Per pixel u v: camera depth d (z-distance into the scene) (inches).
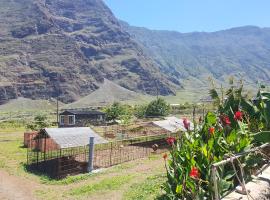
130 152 1668.3
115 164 1402.6
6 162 1514.5
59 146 1334.9
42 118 3786.9
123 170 1273.4
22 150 1879.9
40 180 1187.9
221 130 427.8
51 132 1460.4
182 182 402.6
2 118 4990.2
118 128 2454.5
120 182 1043.9
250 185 355.6
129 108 4397.1
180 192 389.1
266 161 414.3
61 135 1445.6
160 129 2103.8
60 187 1090.7
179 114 3769.7
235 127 455.8
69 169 1298.0
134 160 1472.7
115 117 3661.4
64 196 976.9
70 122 3919.8
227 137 415.8
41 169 1349.7
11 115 5964.6
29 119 4458.7
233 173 381.1
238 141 410.9
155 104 3777.1
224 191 358.6
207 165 389.7
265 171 394.9
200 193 363.6
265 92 492.4
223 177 375.9
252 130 465.4
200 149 408.2
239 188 350.6
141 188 905.5
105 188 995.3
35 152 1750.7
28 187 1099.9
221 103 506.6
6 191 1048.8
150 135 2012.8
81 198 932.0
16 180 1190.3
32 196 1000.2
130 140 2001.7
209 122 455.8
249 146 400.5
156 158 1502.2
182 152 428.1
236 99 494.3
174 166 422.3
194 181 379.9
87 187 1032.2
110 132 2245.3
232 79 514.3
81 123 3740.2
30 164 1453.0
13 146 2079.2
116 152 1678.2
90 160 1309.1
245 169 388.5
